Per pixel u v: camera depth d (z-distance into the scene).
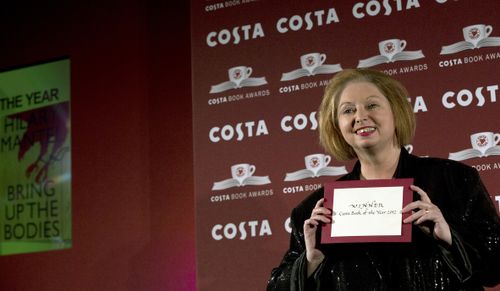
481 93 4.04
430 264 2.81
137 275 5.09
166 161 5.12
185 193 5.04
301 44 4.47
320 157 4.33
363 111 2.96
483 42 4.07
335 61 4.38
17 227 5.54
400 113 3.01
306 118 4.39
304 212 3.15
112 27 5.41
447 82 4.11
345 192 2.94
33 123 5.60
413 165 3.01
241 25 4.62
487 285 2.88
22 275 5.46
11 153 5.64
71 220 5.36
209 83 4.62
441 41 4.15
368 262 2.87
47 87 5.58
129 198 5.20
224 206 4.48
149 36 5.29
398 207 2.85
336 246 2.95
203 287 4.45
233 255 4.42
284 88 4.47
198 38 4.69
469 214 2.86
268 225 4.38
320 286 2.93
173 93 5.16
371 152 2.97
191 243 4.98
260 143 4.46
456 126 4.06
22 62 5.70
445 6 4.18
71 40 5.54
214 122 4.57
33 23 5.70
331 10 4.43
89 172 5.34
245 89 4.55
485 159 3.98
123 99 5.31
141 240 5.12
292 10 4.52
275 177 4.40
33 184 5.53
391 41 4.26
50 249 5.39
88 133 5.39
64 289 5.31
